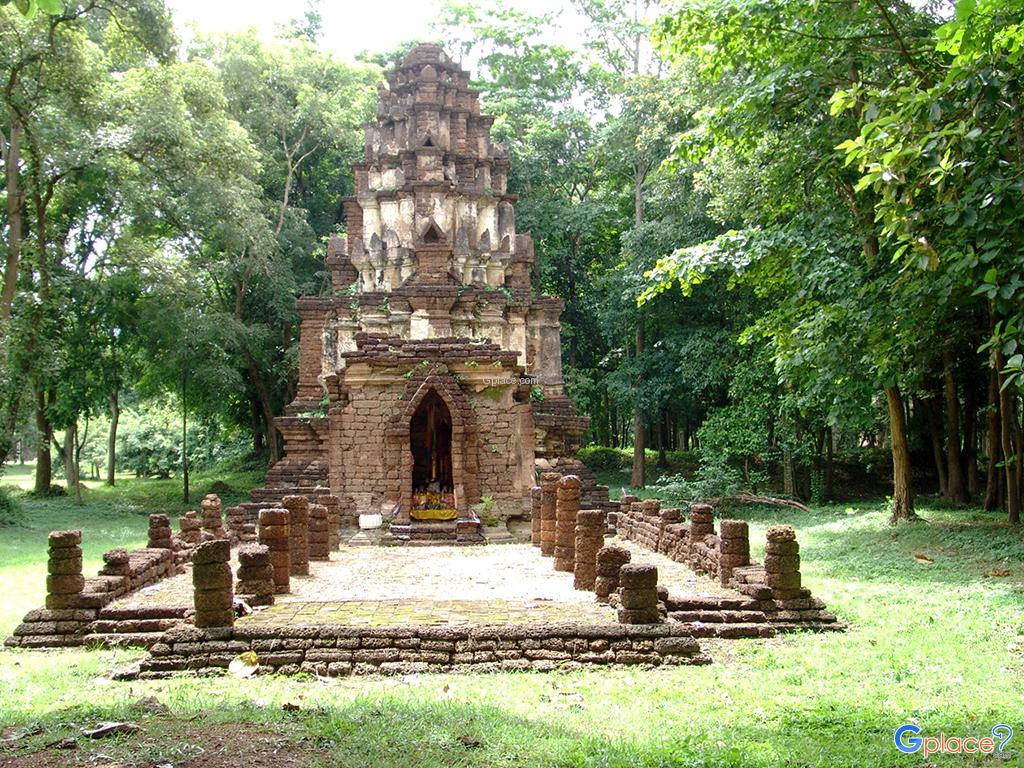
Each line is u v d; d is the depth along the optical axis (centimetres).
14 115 2598
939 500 2611
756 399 2938
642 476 3684
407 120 3102
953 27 1039
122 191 2973
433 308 2588
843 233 1945
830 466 3238
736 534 1252
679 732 688
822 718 719
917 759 626
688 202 3170
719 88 2636
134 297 3359
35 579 1611
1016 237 1216
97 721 697
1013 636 1028
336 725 686
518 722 710
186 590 1255
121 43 2786
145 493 3997
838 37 1581
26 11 564
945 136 1116
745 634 1055
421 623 1002
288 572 1274
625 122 3688
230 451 5091
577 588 1298
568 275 4431
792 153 1956
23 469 6738
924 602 1256
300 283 3934
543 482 2016
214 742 645
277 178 3875
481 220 3044
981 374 2639
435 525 2130
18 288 3159
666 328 3559
